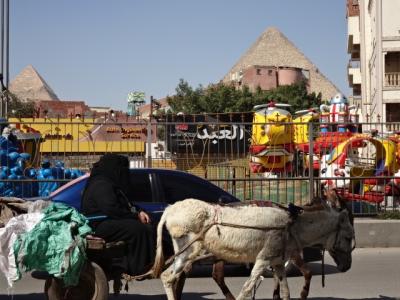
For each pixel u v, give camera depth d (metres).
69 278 7.21
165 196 10.20
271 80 85.88
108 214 7.62
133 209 8.14
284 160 14.20
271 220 7.49
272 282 10.68
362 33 47.91
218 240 7.38
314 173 14.80
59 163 14.30
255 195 13.91
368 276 10.94
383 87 36.44
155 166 14.20
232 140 14.29
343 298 9.20
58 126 15.19
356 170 14.63
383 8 36.53
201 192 10.41
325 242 8.07
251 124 14.23
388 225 13.88
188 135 14.29
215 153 14.29
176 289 8.06
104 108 69.25
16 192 13.23
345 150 14.76
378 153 15.01
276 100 56.91
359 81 58.47
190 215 7.36
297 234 7.81
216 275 8.30
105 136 14.39
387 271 11.38
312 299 9.12
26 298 9.32
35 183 13.38
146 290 9.90
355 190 14.35
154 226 9.77
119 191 7.84
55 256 7.19
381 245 13.87
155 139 14.26
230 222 7.35
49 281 7.57
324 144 14.90
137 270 7.59
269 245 7.50
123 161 7.95
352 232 8.21
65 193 9.98
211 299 9.20
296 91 61.44
